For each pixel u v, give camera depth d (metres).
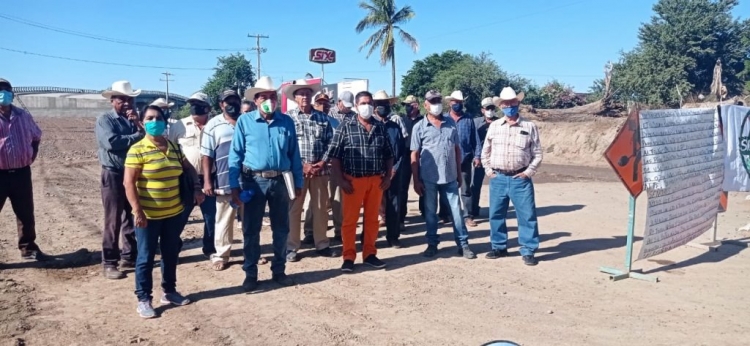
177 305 5.86
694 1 41.38
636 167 6.71
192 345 4.89
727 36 41.72
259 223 6.32
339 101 9.01
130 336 5.07
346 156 6.91
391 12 48.50
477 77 42.97
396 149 8.14
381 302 5.95
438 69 49.66
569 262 7.45
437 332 5.16
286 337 5.06
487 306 5.81
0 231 9.09
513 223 10.15
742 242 8.52
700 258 7.64
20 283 6.52
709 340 4.95
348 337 5.06
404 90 50.81
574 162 24.72
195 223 10.30
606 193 13.93
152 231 5.52
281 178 6.36
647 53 40.34
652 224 6.86
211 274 6.95
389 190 8.20
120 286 6.48
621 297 6.07
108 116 6.68
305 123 7.62
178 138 7.49
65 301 5.96
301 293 6.25
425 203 7.73
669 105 38.09
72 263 7.41
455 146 7.66
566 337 5.03
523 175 7.21
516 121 7.30
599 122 26.83
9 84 6.91
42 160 22.62
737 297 6.05
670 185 7.05
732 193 13.70
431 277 6.80
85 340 4.98
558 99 43.34
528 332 5.14
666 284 6.51
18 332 5.11
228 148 6.90
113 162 6.67
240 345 4.91
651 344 4.88
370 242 7.22
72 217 10.48
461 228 7.70
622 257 7.68
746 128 8.55
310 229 8.60
